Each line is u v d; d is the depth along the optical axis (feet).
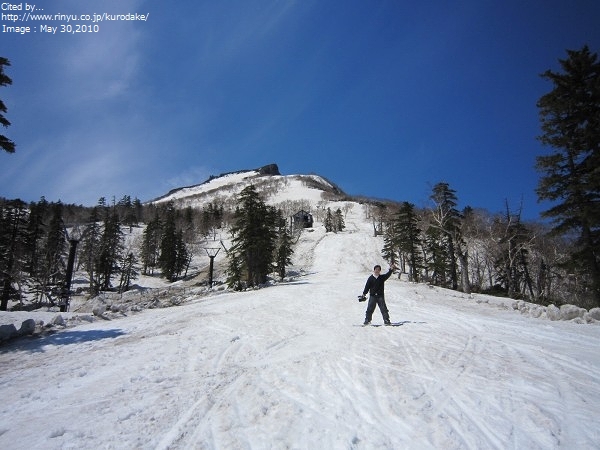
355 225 365.40
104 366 28.81
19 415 20.01
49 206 245.24
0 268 121.80
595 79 64.64
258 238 120.37
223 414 18.28
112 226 198.80
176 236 229.25
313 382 21.71
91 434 17.01
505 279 122.31
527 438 14.66
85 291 175.22
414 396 18.92
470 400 18.24
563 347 28.04
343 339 32.14
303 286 97.55
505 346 28.37
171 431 16.80
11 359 32.22
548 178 66.44
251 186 125.49
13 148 45.01
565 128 66.80
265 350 30.73
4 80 43.52
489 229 116.16
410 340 30.45
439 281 157.79
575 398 18.08
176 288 172.55
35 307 132.57
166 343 35.12
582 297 101.45
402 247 158.10
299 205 484.74
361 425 16.29
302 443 15.08
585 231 64.64
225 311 54.24
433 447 14.29
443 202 122.72
